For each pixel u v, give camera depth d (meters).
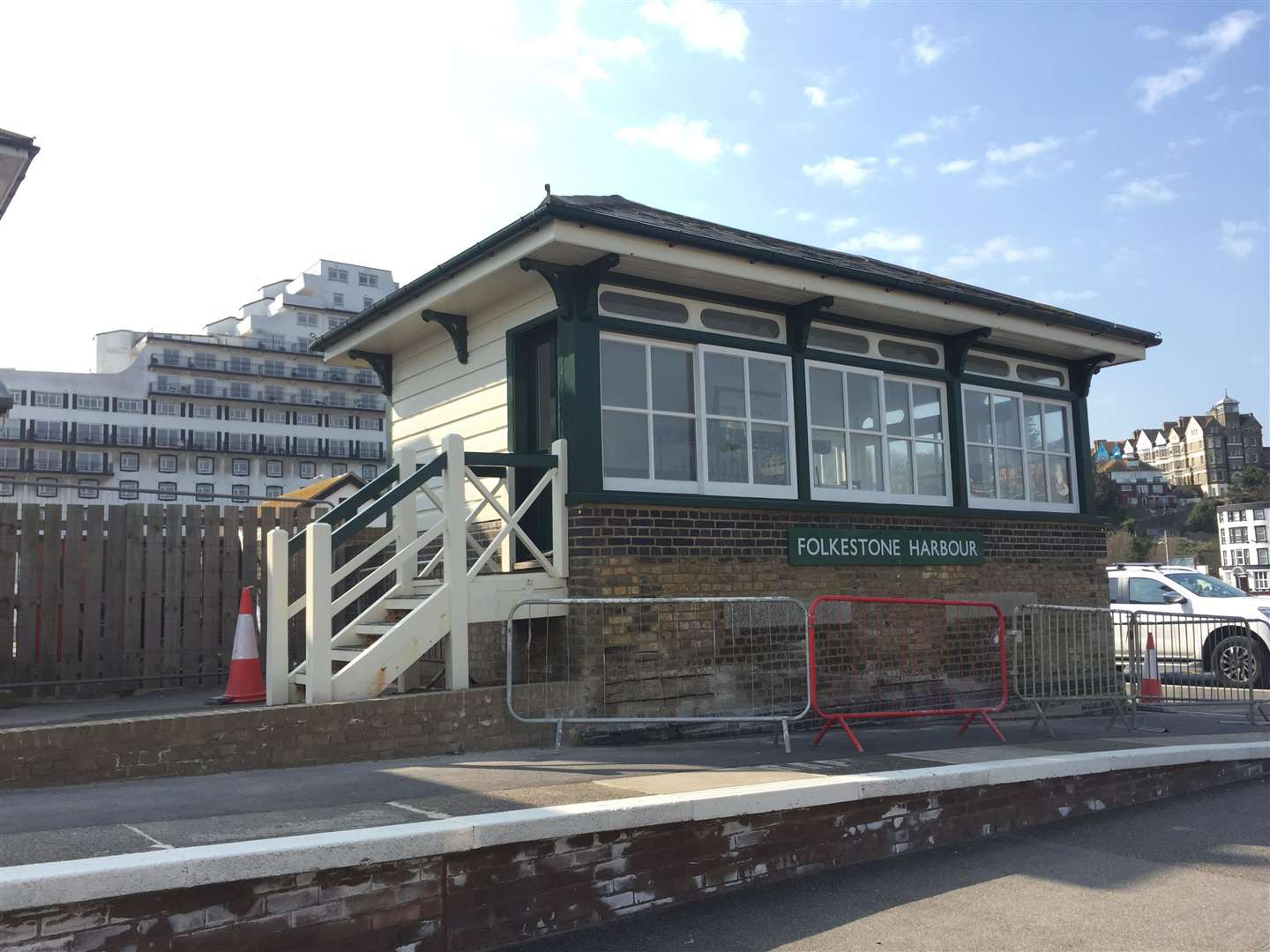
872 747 7.96
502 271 8.72
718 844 5.38
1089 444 12.91
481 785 5.87
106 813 5.05
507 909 4.64
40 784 6.02
